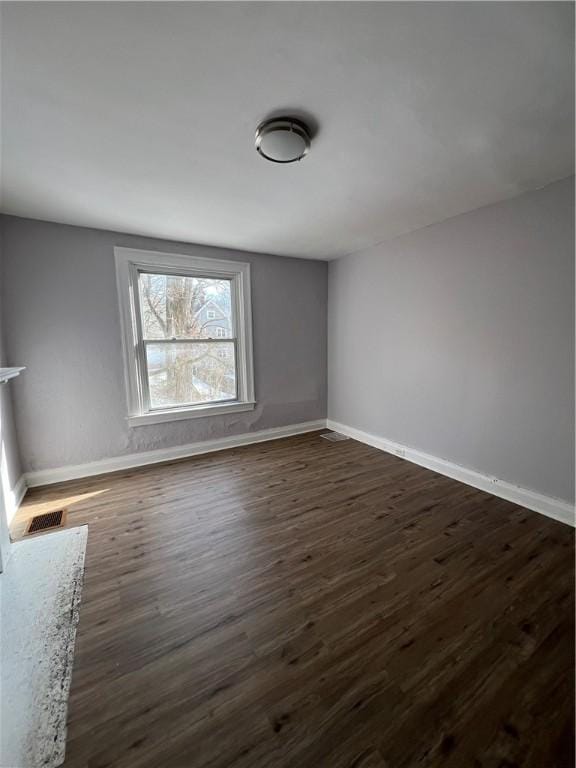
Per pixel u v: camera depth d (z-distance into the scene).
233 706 1.08
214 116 1.43
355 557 1.82
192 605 1.50
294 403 4.09
